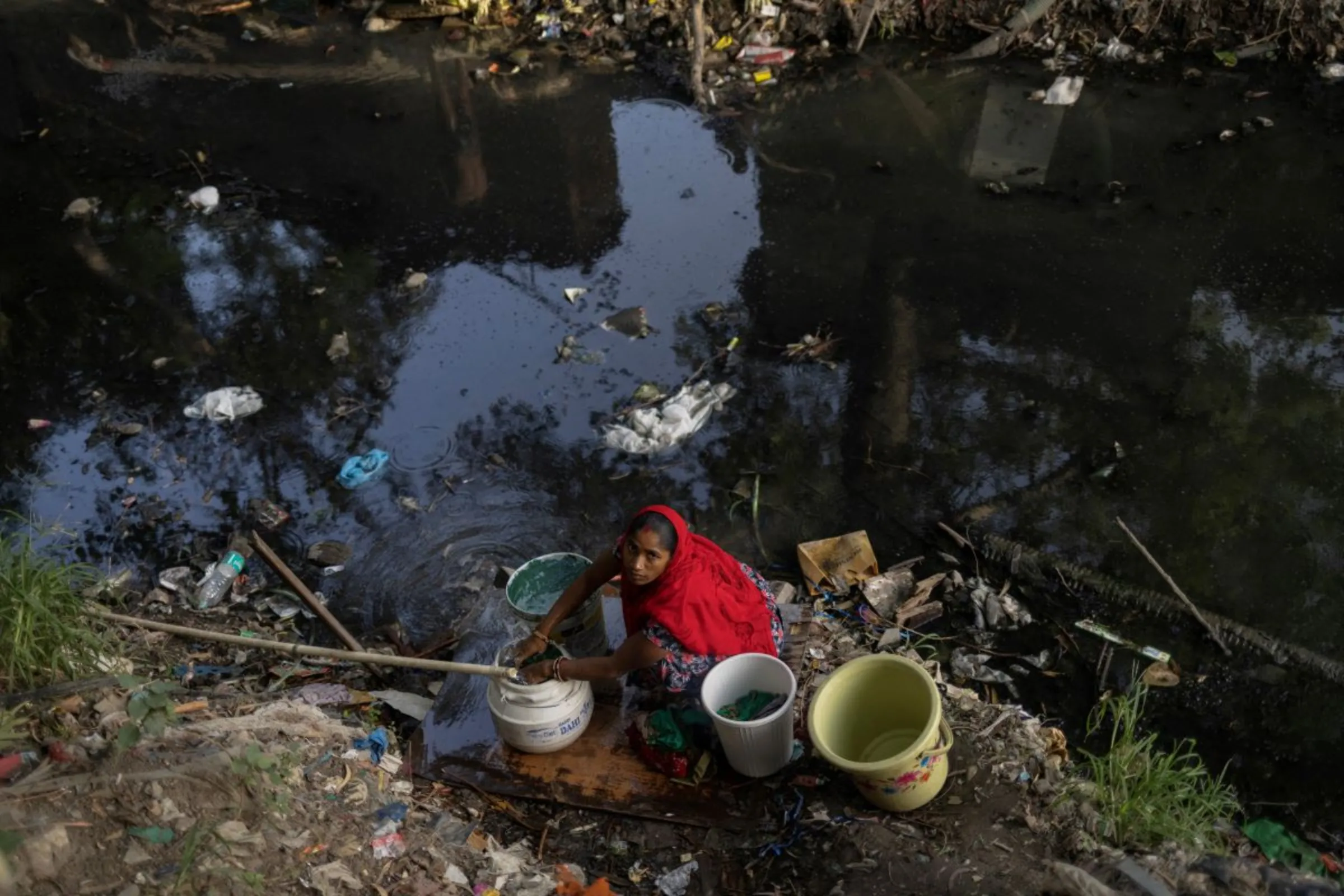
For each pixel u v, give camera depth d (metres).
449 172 8.12
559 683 3.95
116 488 5.81
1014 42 8.86
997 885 3.42
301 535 5.49
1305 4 8.45
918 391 6.00
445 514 5.54
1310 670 4.57
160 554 5.42
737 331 6.49
